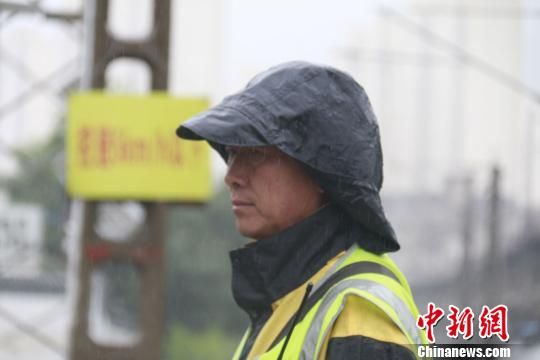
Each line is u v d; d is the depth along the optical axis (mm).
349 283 7434
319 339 7195
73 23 32562
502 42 105938
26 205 65812
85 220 26453
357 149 7719
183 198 26375
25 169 68375
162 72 26578
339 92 7793
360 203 7695
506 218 86000
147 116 26359
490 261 57844
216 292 83500
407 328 7277
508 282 64438
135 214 31453
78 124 26250
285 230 7816
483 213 78062
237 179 7945
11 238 47875
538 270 67438
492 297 57562
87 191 26188
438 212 96750
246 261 7914
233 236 82312
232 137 7582
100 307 53375
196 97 26484
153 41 26594
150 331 26406
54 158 60219
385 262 7918
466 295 61812
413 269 94438
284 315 7738
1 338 73812
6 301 70125
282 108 7680
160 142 26406
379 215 7738
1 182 69000
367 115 7840
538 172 96062
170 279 82250
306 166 7836
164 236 26578
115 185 26250
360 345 7055
